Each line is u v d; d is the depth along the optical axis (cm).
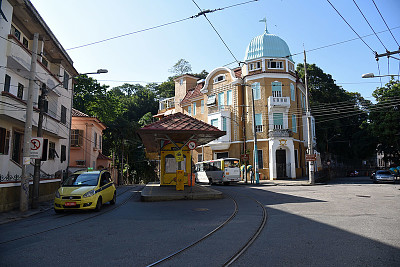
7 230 897
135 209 1262
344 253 558
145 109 6366
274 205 1264
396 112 3466
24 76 1739
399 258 523
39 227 922
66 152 2559
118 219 1010
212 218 988
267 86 3416
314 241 650
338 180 3697
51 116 2067
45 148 1445
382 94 3678
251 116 3475
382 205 1161
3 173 1535
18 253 613
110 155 4847
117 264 525
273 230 775
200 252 589
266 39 3550
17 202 1403
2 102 1391
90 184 1310
